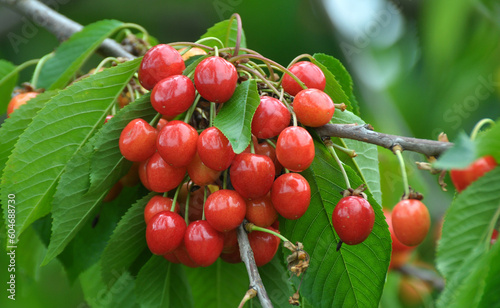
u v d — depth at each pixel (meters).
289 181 0.59
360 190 0.60
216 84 0.59
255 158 0.59
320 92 0.60
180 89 0.60
